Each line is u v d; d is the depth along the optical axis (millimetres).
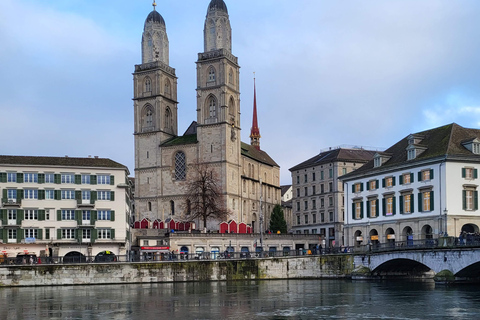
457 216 93625
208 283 93000
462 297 65812
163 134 163625
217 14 162125
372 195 110375
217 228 150125
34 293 77938
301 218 166125
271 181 193000
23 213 109438
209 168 156375
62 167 112250
